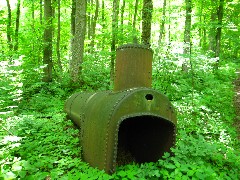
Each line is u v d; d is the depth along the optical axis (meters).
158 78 9.99
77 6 10.57
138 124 5.28
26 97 9.23
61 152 5.26
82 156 5.12
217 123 7.12
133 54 4.71
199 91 10.16
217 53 13.60
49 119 7.32
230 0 12.88
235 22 14.72
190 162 4.25
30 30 12.76
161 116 4.40
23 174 3.27
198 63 11.00
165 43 9.85
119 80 4.82
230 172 4.59
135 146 5.38
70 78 10.85
